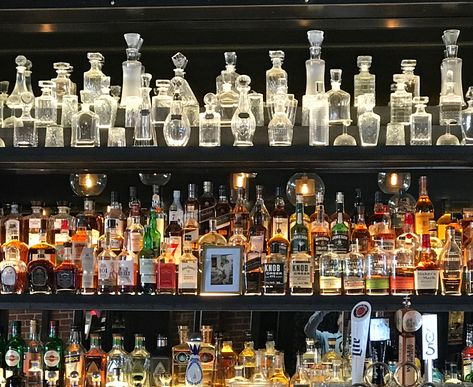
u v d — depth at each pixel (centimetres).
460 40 343
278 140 309
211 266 312
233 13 322
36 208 333
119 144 321
